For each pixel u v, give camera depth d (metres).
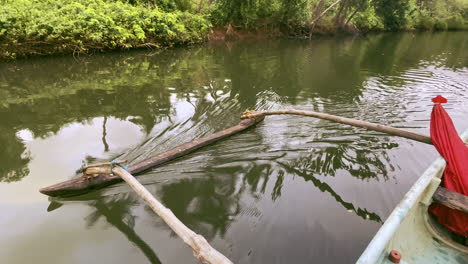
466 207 3.06
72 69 9.72
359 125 4.66
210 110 7.05
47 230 3.38
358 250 3.25
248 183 4.45
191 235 2.68
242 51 15.66
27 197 3.87
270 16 21.73
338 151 5.47
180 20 15.38
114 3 13.09
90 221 3.56
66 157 4.80
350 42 22.56
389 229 2.40
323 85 9.90
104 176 4.12
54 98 7.25
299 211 3.85
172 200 4.01
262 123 6.47
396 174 4.78
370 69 12.65
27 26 9.62
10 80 8.33
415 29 35.22
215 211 3.82
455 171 3.43
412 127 6.54
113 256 3.09
